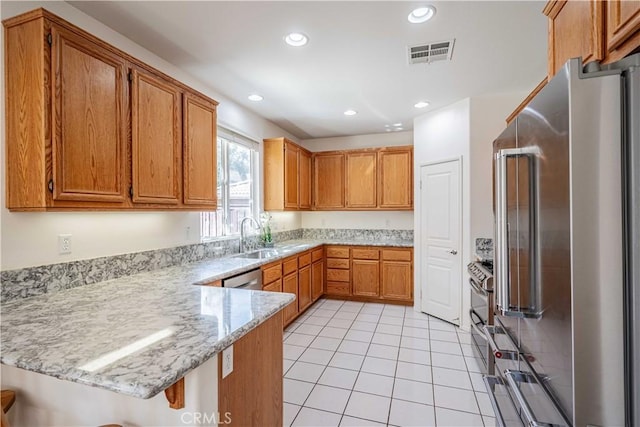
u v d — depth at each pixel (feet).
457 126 11.62
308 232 17.70
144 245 7.75
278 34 7.07
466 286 11.34
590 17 3.53
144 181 6.43
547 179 3.32
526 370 4.22
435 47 7.66
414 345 10.09
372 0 5.94
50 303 5.04
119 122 5.91
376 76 9.29
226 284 7.92
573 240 2.78
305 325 11.97
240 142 12.27
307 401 7.11
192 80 9.34
